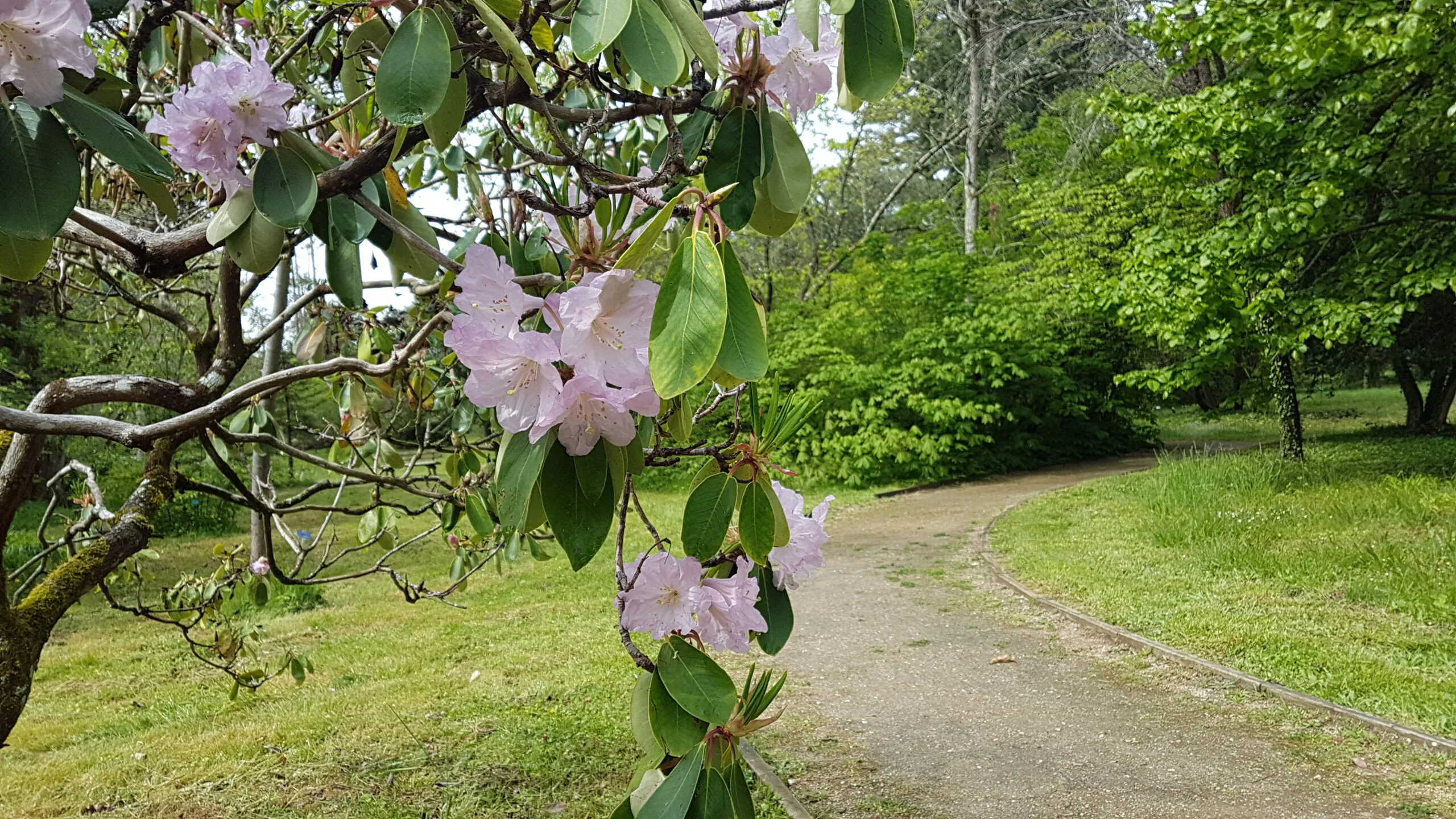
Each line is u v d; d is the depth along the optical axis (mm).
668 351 713
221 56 1747
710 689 1002
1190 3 9336
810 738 4609
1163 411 29734
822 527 1251
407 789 4148
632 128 2287
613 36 877
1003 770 4113
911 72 21234
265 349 4496
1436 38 7930
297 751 4645
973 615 6820
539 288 1089
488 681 5730
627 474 917
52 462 12375
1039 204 16844
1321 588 6555
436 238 1436
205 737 4945
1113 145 10445
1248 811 3580
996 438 16734
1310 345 14281
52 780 4406
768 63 1154
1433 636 5363
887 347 16266
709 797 971
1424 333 14773
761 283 18109
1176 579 7105
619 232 1110
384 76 922
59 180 797
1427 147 8945
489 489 2754
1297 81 9188
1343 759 3980
